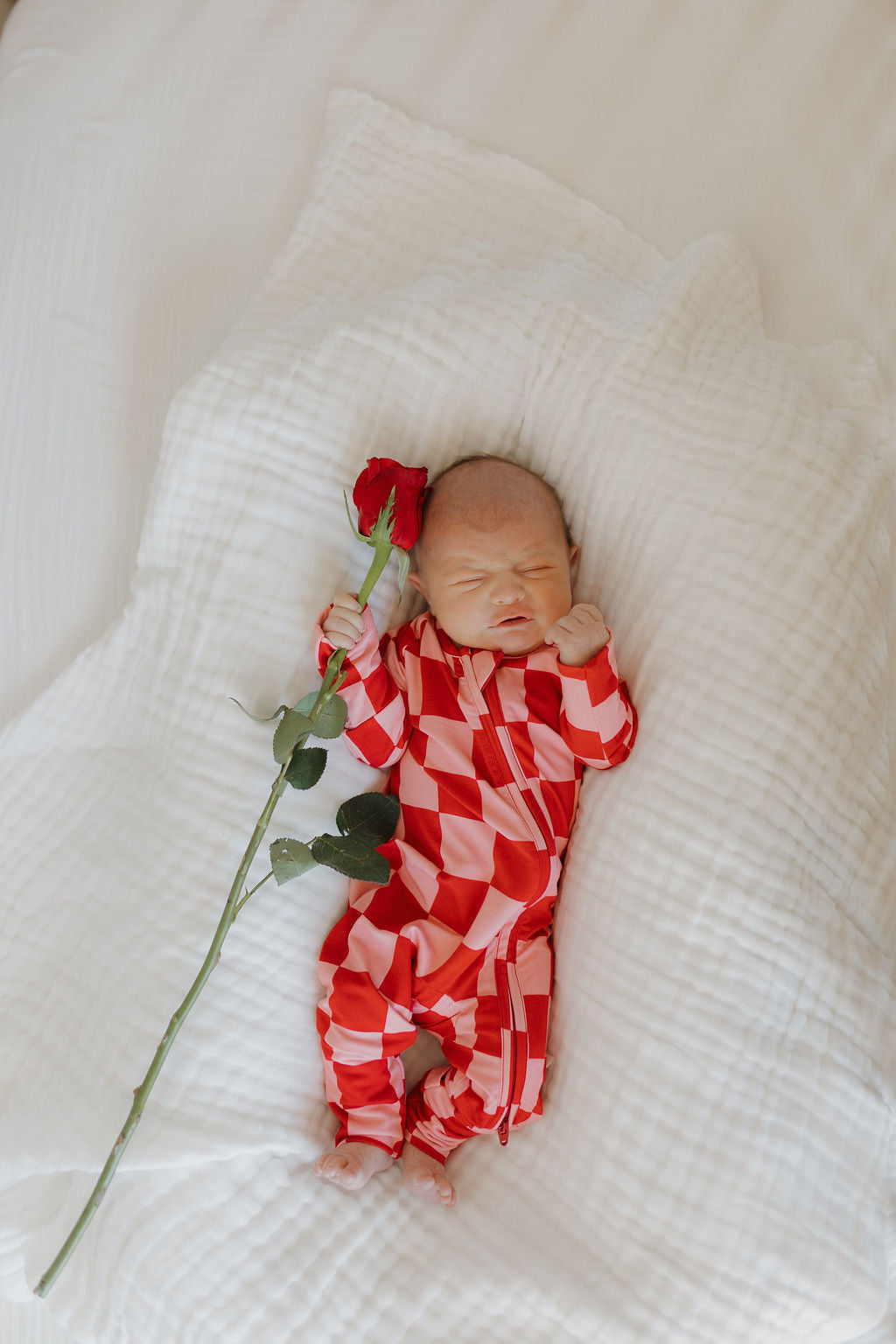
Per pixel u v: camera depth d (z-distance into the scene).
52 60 1.14
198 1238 0.91
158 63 1.13
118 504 1.07
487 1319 0.89
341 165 1.07
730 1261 0.88
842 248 1.04
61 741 1.02
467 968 0.95
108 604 1.06
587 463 1.00
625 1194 0.90
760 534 0.94
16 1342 0.97
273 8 1.12
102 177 1.12
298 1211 0.92
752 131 1.07
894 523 0.99
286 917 0.95
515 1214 0.93
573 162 1.08
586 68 1.09
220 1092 0.93
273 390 0.99
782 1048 0.90
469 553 0.96
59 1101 0.93
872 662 0.95
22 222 1.12
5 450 1.09
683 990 0.91
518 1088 0.93
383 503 0.93
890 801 0.95
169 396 1.09
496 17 1.10
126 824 0.98
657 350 0.99
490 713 0.97
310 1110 0.95
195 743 0.96
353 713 0.96
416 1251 0.91
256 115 1.12
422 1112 0.95
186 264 1.10
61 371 1.09
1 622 1.07
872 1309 0.88
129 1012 0.93
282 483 0.98
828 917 0.92
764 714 0.92
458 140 1.07
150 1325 0.90
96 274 1.11
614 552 1.00
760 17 1.08
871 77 1.06
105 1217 0.92
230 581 0.98
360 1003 0.93
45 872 1.00
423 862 0.96
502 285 1.02
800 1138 0.89
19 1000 0.97
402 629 1.01
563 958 0.97
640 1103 0.91
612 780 0.96
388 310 1.01
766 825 0.91
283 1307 0.89
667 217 1.07
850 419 0.99
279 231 1.10
